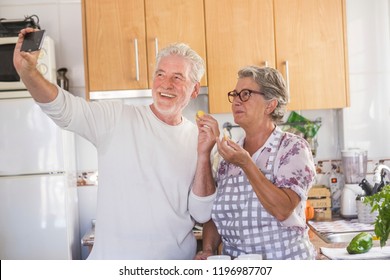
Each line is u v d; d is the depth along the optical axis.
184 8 3.20
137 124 1.92
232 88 3.23
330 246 2.59
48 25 3.48
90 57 3.18
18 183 3.10
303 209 1.81
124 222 1.87
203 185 1.88
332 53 3.26
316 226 3.12
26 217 3.11
